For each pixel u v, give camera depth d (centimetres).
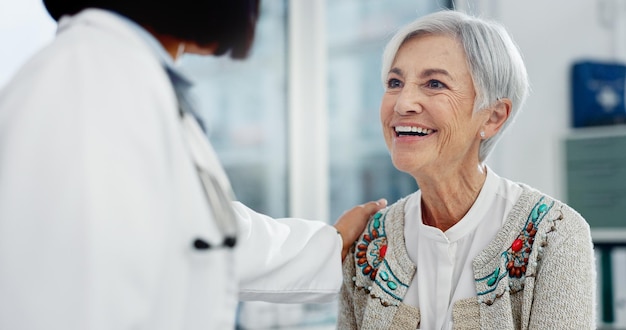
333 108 368
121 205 91
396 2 380
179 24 105
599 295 351
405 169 140
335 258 151
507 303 134
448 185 142
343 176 371
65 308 87
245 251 135
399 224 152
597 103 382
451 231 143
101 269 89
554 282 131
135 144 94
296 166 357
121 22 102
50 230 88
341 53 369
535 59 377
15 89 96
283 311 312
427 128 139
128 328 91
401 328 144
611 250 351
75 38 98
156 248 93
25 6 232
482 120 141
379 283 148
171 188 98
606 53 400
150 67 99
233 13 107
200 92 324
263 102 349
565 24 387
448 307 141
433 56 138
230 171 337
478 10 372
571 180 362
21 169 89
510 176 367
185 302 99
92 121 92
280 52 355
